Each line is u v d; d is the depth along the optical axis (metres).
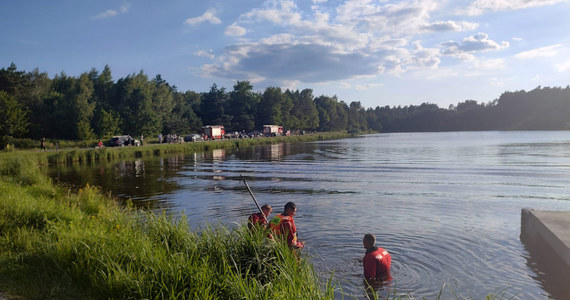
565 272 6.37
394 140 82.00
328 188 16.92
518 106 179.50
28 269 5.14
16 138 54.06
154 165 31.02
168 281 4.54
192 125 88.31
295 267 4.86
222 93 114.69
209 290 4.29
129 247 5.53
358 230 9.35
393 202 13.30
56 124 60.28
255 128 109.38
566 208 11.98
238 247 5.40
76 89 72.38
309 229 9.47
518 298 5.57
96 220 8.07
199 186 18.22
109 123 61.06
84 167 29.94
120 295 4.46
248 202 13.63
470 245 8.09
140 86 77.19
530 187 16.42
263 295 4.18
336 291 5.72
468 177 20.06
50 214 7.98
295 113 130.00
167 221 6.99
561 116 161.88
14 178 16.39
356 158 34.97
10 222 7.45
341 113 169.88
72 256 5.39
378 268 6.21
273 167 27.64
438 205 12.66
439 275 6.40
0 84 62.44
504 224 9.96
